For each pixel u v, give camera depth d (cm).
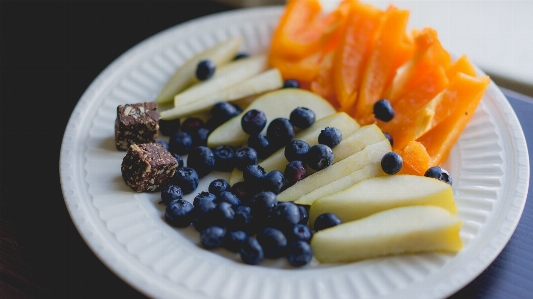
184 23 50
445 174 36
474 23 53
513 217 34
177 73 44
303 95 42
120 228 34
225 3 56
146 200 36
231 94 43
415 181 35
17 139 40
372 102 41
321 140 38
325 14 48
